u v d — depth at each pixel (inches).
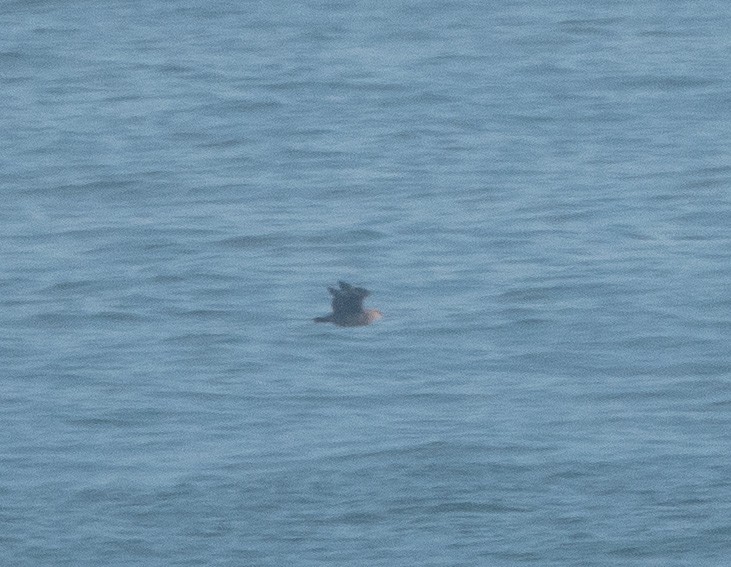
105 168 5959.6
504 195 5546.3
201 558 3221.0
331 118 6565.0
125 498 3440.0
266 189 5698.8
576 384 3998.5
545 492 3444.9
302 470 3538.4
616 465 3538.4
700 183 5625.0
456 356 4183.1
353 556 3221.0
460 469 3526.1
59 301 4645.7
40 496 3459.6
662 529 3294.8
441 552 3218.5
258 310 4530.0
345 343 4266.7
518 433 3718.0
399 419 3801.7
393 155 6067.9
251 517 3363.7
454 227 5211.6
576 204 5423.2
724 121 6402.6
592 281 4677.7
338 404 3897.6
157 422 3804.1
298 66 7293.3
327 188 5689.0
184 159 6063.0
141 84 7086.6
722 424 3752.5
